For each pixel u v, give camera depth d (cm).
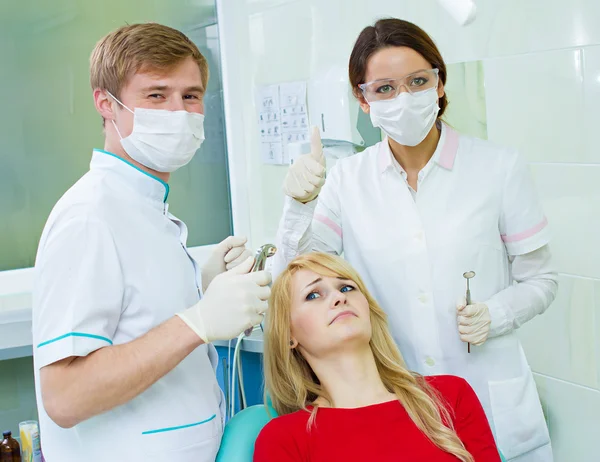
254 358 238
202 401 146
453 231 178
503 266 184
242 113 321
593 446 216
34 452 238
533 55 212
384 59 168
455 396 169
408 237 181
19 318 255
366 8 253
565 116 207
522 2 212
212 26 316
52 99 283
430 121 172
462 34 230
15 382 273
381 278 184
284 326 171
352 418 160
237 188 325
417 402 163
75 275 127
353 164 195
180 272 145
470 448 165
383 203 185
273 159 305
